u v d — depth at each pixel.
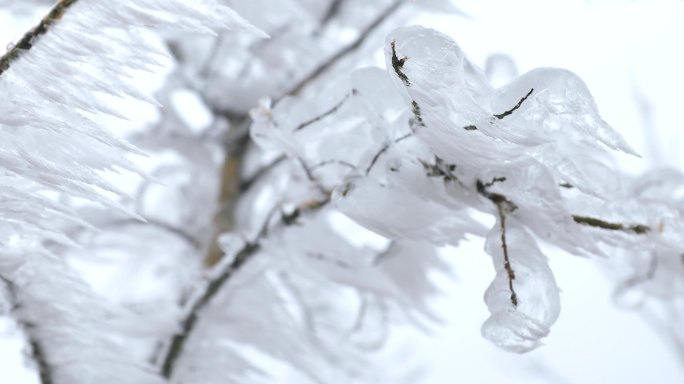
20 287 0.99
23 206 0.90
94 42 0.87
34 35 0.87
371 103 0.93
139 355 1.23
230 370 1.20
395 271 1.18
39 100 0.87
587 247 0.90
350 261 1.17
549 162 0.89
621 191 0.94
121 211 0.88
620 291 1.17
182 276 1.29
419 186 0.91
